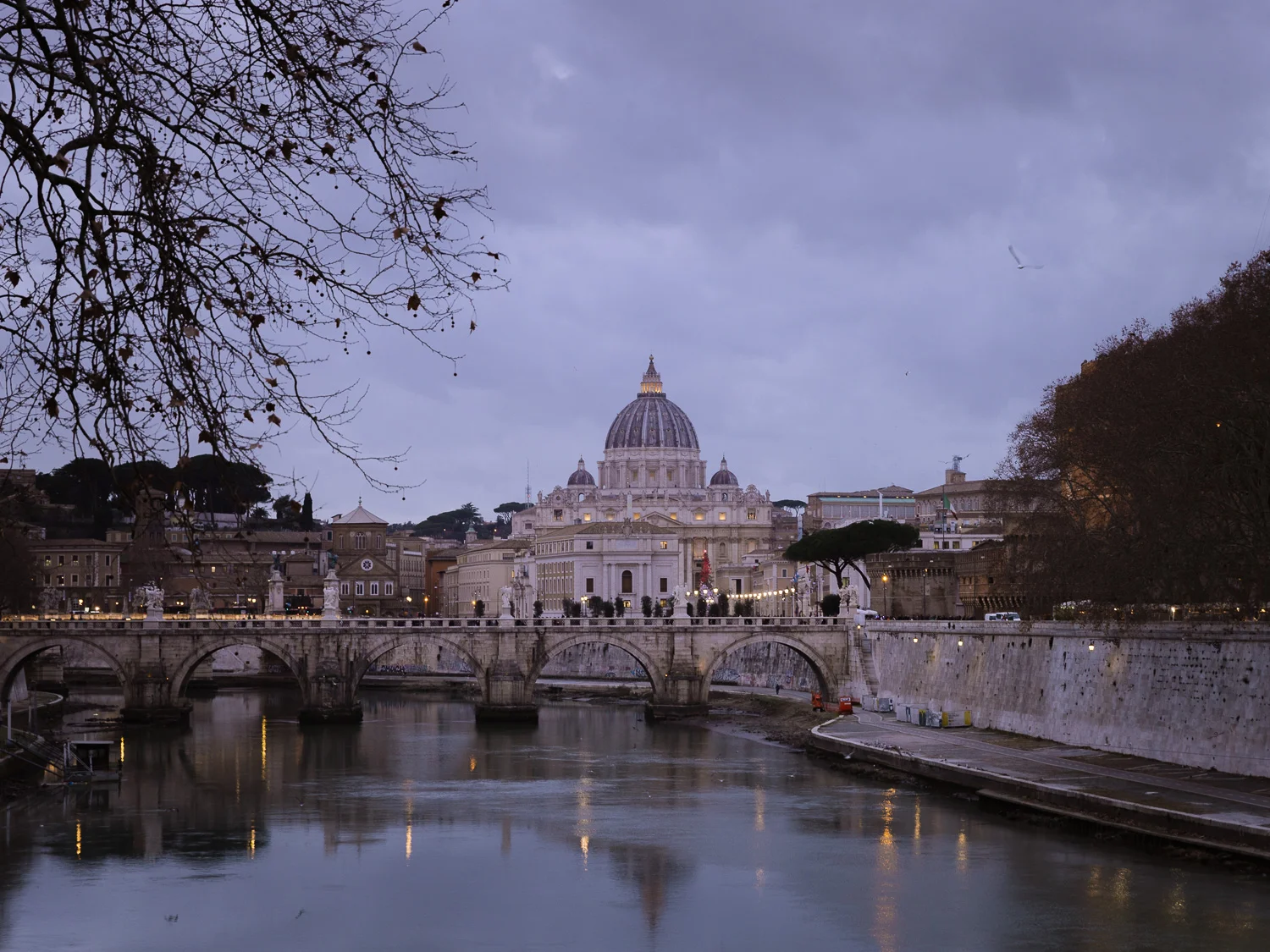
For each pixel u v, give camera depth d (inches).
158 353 858.8
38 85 845.8
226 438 863.1
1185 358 4360.2
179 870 3526.1
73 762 5098.4
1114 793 3809.1
